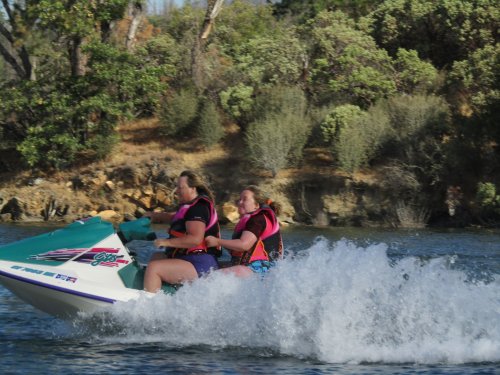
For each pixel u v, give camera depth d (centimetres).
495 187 5816
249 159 6488
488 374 1547
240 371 1557
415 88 6912
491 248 4128
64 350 1728
